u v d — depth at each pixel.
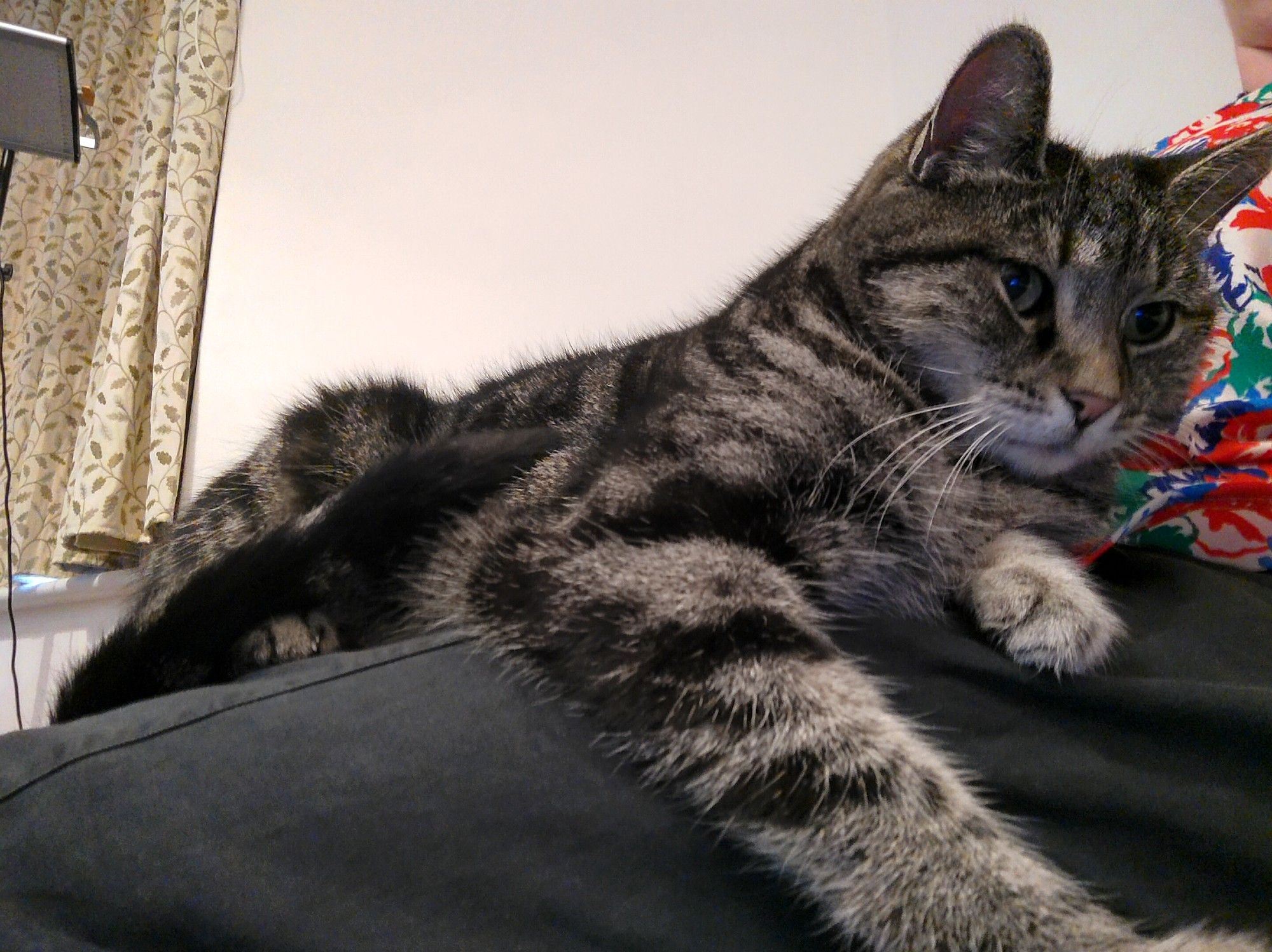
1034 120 0.71
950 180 0.73
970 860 0.46
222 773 0.42
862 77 1.72
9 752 0.43
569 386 0.95
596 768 0.47
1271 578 0.79
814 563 0.61
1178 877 0.47
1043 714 0.53
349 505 0.71
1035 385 0.69
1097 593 0.67
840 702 0.52
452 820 0.42
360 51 1.68
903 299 0.72
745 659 0.53
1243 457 0.83
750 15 1.70
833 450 0.65
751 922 0.44
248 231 1.61
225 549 0.93
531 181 1.64
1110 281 0.72
